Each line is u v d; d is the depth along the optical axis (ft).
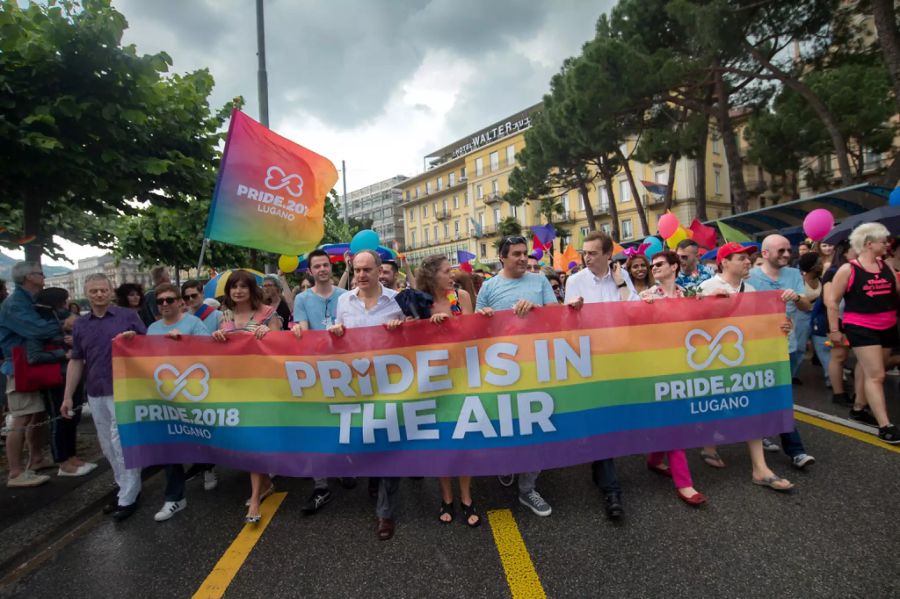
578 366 9.76
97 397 10.86
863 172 84.94
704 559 7.79
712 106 48.29
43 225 24.11
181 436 10.69
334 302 12.50
